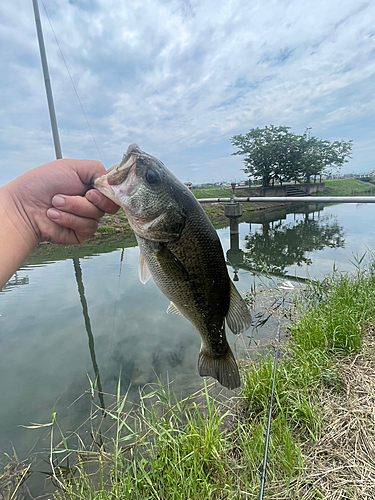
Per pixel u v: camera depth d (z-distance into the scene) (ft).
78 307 2.59
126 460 1.10
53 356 1.86
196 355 1.80
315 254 4.12
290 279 3.16
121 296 2.81
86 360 1.81
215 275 0.97
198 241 0.93
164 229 0.88
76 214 0.74
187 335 2.06
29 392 1.54
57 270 3.68
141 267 1.00
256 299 2.64
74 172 0.75
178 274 0.92
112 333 2.12
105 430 1.29
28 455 1.20
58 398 1.49
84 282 3.22
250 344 1.86
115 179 0.81
